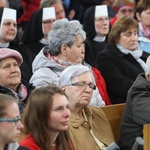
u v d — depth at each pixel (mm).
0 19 16641
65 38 14281
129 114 13195
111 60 16031
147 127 11586
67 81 12180
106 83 15906
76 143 11891
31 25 18031
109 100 15547
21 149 9750
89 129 12398
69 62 14312
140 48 18406
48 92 10500
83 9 23641
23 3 22266
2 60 12734
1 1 19391
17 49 17328
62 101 10500
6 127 9469
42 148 10367
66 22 14422
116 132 13680
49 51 14547
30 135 10445
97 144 12312
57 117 10445
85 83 12172
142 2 19000
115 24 16422
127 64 16156
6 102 9523
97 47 19016
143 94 13008
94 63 18141
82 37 14461
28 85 13695
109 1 23672
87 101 12188
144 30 19094
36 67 14430
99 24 19047
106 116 13477
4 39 16734
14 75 12789
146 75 13258
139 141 9672
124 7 21516
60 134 10852
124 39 16250
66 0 23656
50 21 18094
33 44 17891
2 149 9523
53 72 14148
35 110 10414
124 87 15695
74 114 12250
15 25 16781
